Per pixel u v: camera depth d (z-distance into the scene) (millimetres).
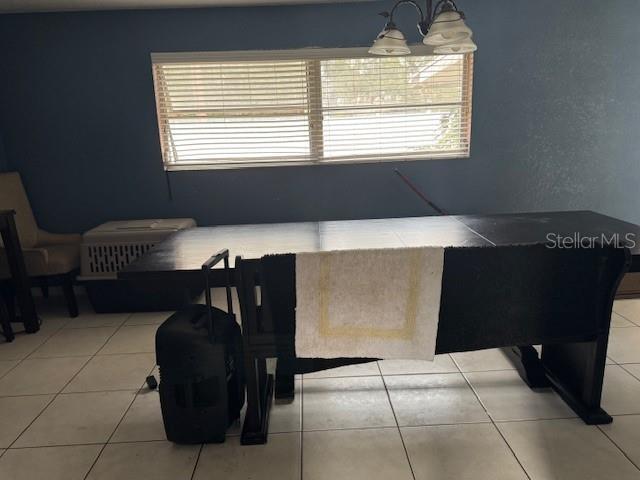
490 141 3809
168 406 1947
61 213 3836
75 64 3594
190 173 3797
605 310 1966
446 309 1865
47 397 2396
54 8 3420
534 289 1893
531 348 2438
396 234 2496
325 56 3631
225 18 3549
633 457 1826
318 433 2051
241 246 2359
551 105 3764
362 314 1736
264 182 3836
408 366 2584
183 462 1900
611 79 3734
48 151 3730
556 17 3619
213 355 1912
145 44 3574
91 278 3387
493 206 3926
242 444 1992
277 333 1881
